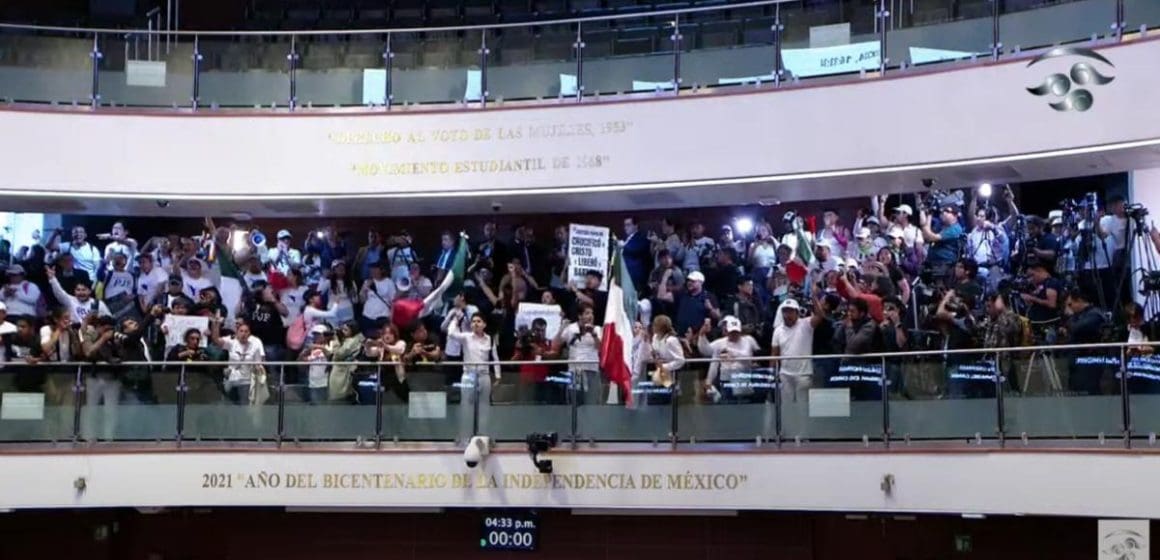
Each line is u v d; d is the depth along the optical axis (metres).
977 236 15.71
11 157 16.73
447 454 14.14
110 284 16.67
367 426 14.30
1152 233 14.23
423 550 16.11
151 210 17.78
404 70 17.11
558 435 13.98
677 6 20.84
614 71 16.58
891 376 13.01
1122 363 11.78
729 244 16.31
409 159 16.91
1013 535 14.58
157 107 17.11
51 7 22.05
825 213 16.61
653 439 13.77
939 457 12.67
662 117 16.31
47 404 14.19
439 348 15.34
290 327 16.12
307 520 16.39
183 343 15.18
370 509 14.79
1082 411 11.97
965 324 13.69
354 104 17.14
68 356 14.79
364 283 16.88
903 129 15.25
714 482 13.53
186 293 16.81
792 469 13.31
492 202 17.27
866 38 15.60
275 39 17.27
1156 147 14.14
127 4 21.91
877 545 15.36
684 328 15.25
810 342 13.91
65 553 16.41
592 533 15.81
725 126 16.08
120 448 14.21
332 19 22.02
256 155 17.06
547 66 16.80
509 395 14.12
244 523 16.47
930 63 15.23
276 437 14.33
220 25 21.98
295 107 17.17
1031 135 14.57
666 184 16.22
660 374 13.80
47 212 17.86
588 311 14.55
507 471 14.01
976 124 14.87
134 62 17.14
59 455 14.15
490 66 16.94
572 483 13.87
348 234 18.17
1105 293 14.81
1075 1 14.45
